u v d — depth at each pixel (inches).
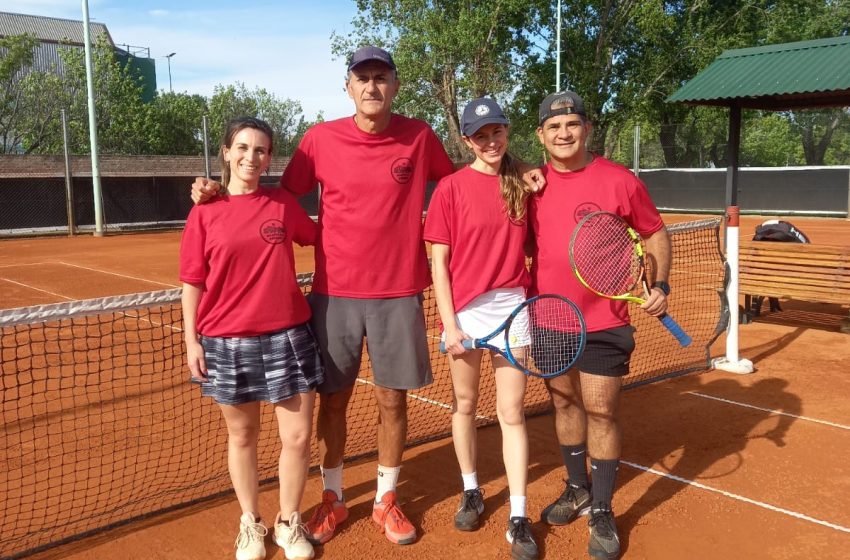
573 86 1083.3
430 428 190.7
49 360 259.8
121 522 134.9
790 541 129.5
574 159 126.6
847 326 299.9
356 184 123.0
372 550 128.3
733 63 337.1
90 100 839.1
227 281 116.6
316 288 129.7
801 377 232.5
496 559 125.0
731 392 217.6
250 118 119.5
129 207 940.0
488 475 159.8
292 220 122.2
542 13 1058.7
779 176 890.1
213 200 118.7
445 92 1074.7
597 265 124.3
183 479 157.5
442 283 125.6
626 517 139.6
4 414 200.1
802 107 346.9
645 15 1000.9
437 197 124.4
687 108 1115.3
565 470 161.6
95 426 190.9
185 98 1676.9
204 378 119.8
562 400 135.2
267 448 176.7
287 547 123.6
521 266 129.0
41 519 138.9
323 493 135.9
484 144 121.9
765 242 310.0
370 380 237.3
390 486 133.9
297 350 121.5
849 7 1259.8
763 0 1076.5
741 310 347.6
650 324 321.4
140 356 264.1
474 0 1021.2
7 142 1501.0
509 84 1109.1
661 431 185.9
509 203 123.3
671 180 990.4
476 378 131.0
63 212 896.3
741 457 167.8
